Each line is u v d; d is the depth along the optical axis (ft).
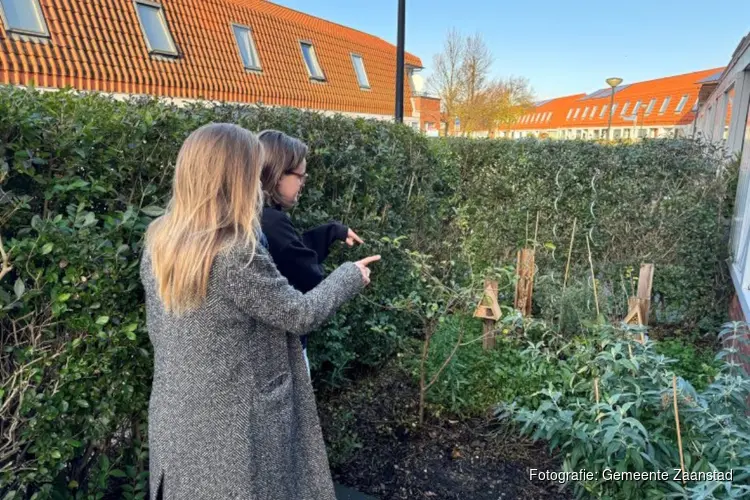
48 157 5.73
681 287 16.14
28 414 5.71
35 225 5.27
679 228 16.14
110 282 5.88
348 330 10.85
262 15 48.78
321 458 5.71
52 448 5.65
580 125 122.62
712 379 11.66
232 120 8.71
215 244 4.69
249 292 4.72
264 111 9.55
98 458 6.75
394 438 9.62
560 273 16.83
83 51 31.83
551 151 18.60
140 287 6.29
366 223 11.64
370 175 12.05
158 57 36.70
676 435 7.31
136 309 6.32
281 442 5.16
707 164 16.39
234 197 4.85
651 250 16.46
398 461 8.98
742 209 14.06
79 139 5.88
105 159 6.16
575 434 7.20
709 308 16.01
